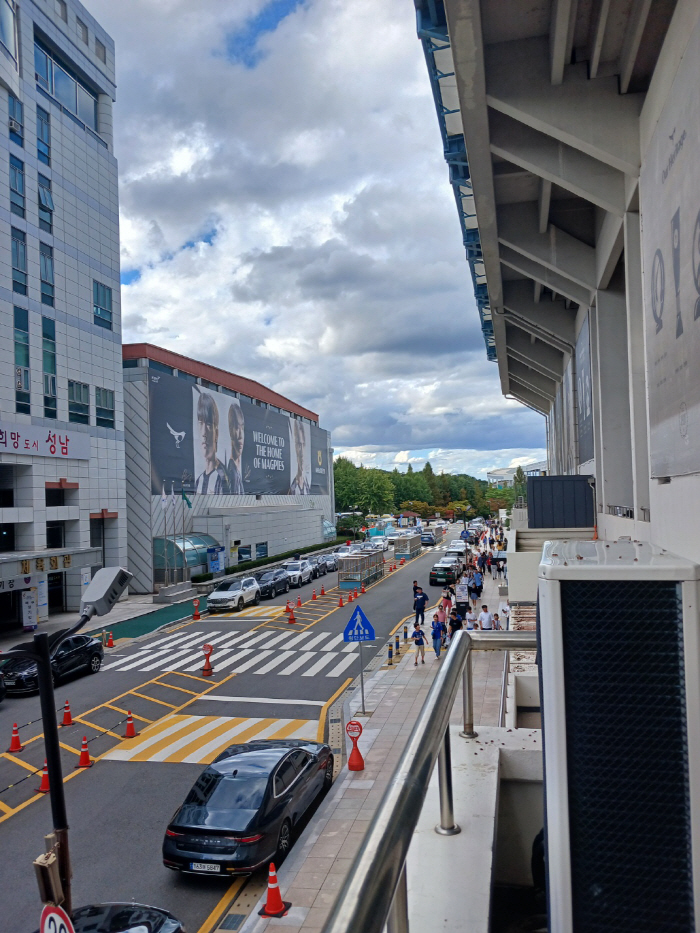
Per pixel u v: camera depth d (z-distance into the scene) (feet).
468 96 33.60
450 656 8.15
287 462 222.07
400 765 4.99
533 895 10.16
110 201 133.90
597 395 58.59
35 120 111.75
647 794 6.31
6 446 101.60
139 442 140.97
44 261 112.98
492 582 142.31
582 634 6.46
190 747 51.60
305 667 76.38
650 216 29.48
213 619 111.14
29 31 110.11
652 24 28.99
